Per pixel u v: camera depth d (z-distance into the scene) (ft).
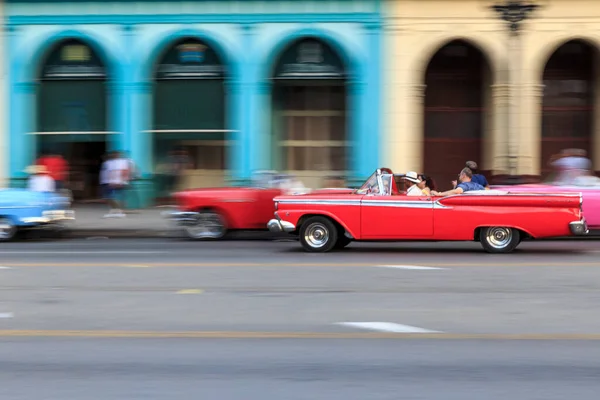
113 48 81.46
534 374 21.16
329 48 81.10
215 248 52.85
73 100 82.48
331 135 82.58
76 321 28.02
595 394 19.48
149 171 81.82
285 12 80.38
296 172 82.94
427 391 19.67
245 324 27.37
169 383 20.47
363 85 79.97
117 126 81.92
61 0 81.25
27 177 80.94
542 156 81.97
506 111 79.20
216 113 82.02
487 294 33.04
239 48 81.05
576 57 81.35
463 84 82.28
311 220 49.03
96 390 19.89
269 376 21.04
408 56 79.51
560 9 78.43
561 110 81.66
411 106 79.87
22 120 82.07
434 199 47.34
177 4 81.00
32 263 43.98
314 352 23.50
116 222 68.95
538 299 31.86
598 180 56.03
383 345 24.32
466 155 82.74
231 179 81.51
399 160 80.23
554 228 46.47
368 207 47.88
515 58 78.28
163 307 30.50
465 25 79.10
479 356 22.98
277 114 82.64
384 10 79.41
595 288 34.53
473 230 47.01
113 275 39.06
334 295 32.94
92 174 82.79
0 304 31.27
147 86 81.61
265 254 48.39
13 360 22.79
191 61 81.61
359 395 19.36
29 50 81.61
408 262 43.50
